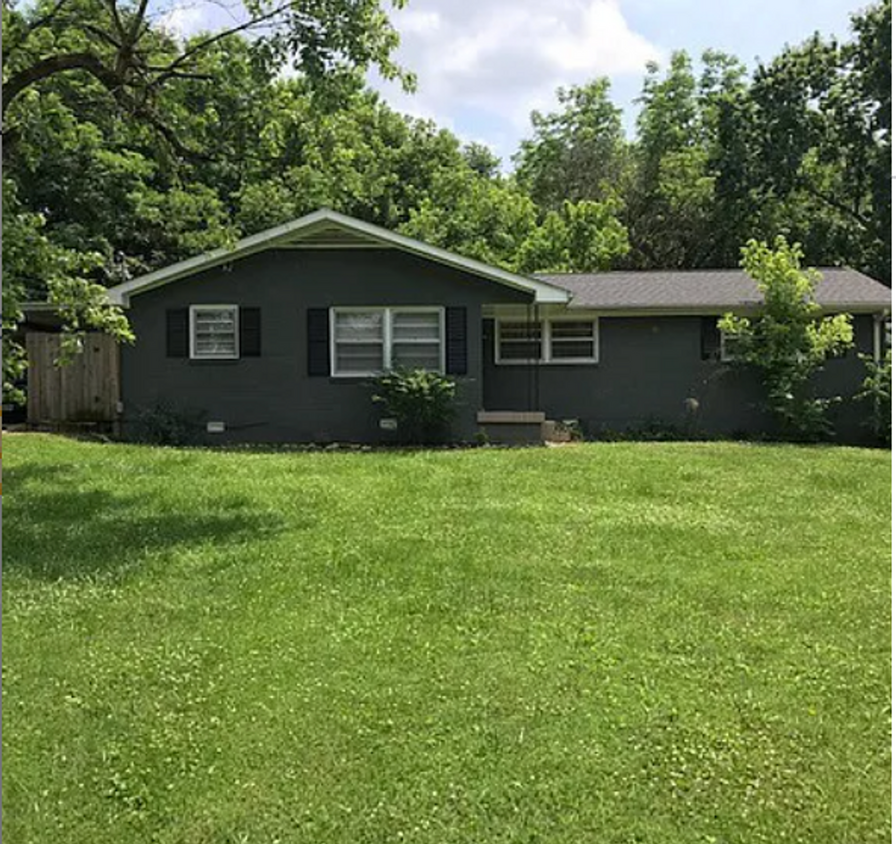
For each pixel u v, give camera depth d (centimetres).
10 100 1073
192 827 299
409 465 1076
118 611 519
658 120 3575
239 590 557
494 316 1672
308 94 1141
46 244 943
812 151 2689
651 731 362
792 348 1548
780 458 1152
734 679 416
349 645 458
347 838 293
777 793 317
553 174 3691
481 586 561
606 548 660
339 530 716
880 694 398
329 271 1477
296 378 1480
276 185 1523
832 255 2734
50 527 728
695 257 3128
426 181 3041
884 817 301
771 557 639
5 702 394
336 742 355
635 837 291
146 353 1485
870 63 2547
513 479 970
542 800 313
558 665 430
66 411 1491
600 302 1638
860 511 812
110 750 350
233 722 373
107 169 2036
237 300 1480
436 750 347
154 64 1158
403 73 1053
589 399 1670
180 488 902
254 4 1050
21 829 298
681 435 1623
